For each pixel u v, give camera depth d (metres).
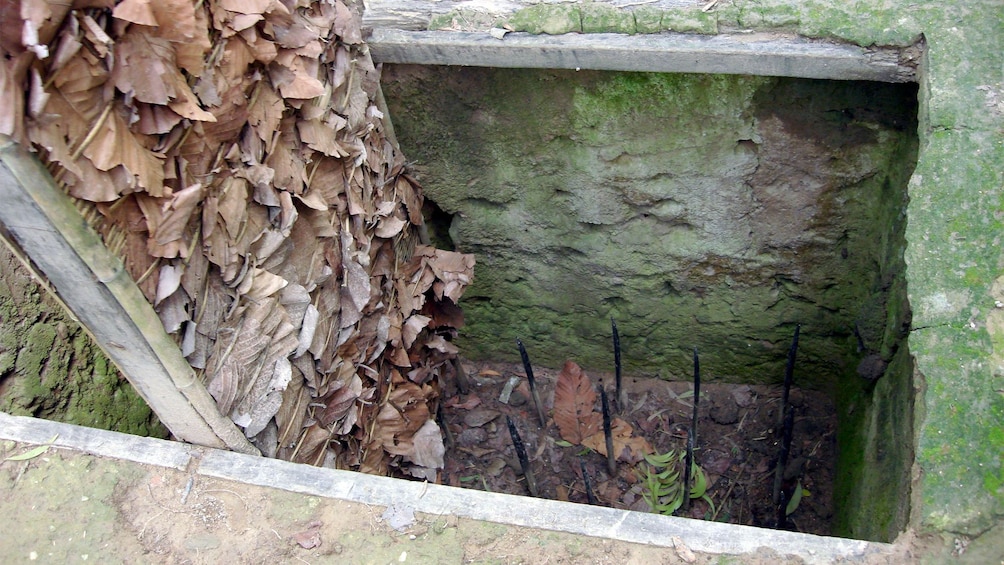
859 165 2.72
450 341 3.49
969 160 2.13
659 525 1.90
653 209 3.03
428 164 3.09
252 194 2.05
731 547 1.85
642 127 2.77
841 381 3.34
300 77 2.15
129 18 1.50
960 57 2.26
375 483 2.04
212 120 1.75
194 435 2.10
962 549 1.77
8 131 1.35
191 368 1.91
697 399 3.26
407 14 2.66
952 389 1.90
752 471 3.38
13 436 2.15
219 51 1.86
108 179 1.57
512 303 3.58
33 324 2.64
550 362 3.82
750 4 2.46
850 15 2.38
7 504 2.05
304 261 2.29
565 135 2.87
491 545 1.92
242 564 1.94
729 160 2.81
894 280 2.62
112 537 1.99
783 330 3.32
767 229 2.98
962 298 2.00
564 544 1.90
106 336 1.80
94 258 1.59
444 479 3.49
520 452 3.13
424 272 3.12
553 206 3.12
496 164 3.03
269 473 2.06
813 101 2.59
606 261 3.26
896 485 2.18
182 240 1.78
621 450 3.47
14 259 2.62
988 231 2.05
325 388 2.47
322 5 2.34
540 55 2.58
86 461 2.11
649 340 3.56
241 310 2.03
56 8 1.38
